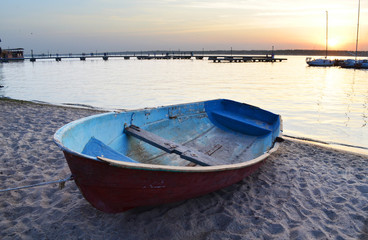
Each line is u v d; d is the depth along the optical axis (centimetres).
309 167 577
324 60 5356
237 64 6550
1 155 557
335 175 537
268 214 393
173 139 565
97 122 420
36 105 1195
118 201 324
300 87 2217
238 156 532
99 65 6347
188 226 354
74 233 333
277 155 652
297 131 937
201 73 3722
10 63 7519
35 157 552
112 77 3058
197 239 332
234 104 752
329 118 1135
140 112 521
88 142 380
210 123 682
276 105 1429
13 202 394
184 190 343
